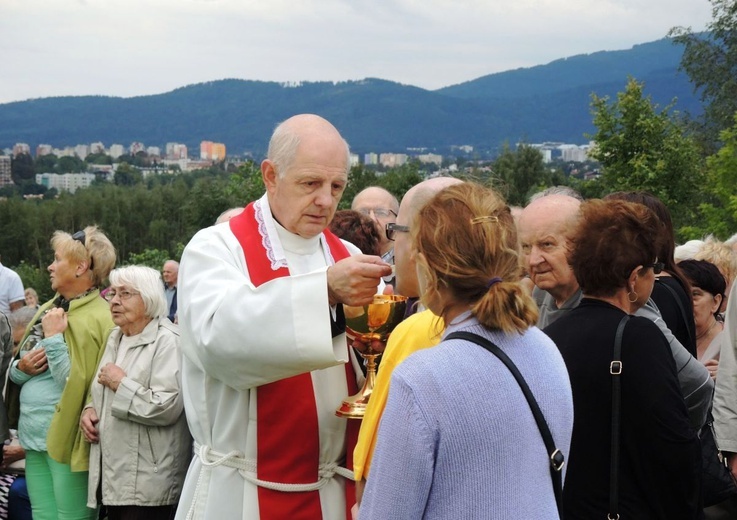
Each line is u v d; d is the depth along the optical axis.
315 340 2.39
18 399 5.06
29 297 9.82
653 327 2.50
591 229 2.64
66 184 159.00
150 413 4.17
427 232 1.91
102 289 5.48
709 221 16.95
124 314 4.35
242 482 2.71
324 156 2.72
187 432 4.38
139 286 4.35
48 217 56.50
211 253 2.76
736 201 15.59
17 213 56.22
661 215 3.42
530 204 3.35
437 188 2.50
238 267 2.78
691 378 2.84
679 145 19.03
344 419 2.78
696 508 2.41
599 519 2.44
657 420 2.37
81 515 4.58
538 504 1.83
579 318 2.60
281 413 2.68
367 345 2.66
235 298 2.49
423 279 1.96
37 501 4.80
